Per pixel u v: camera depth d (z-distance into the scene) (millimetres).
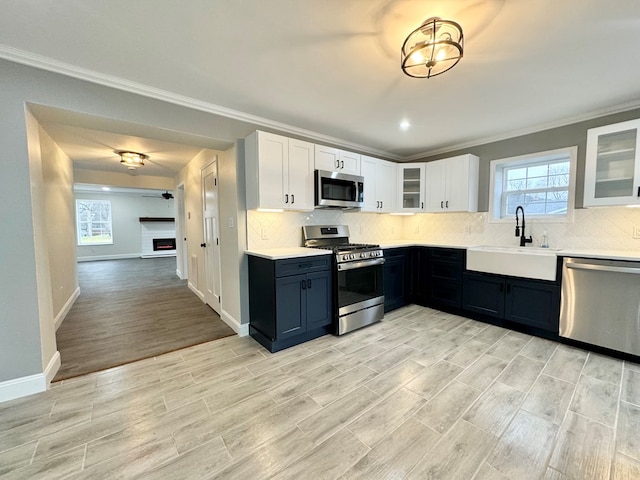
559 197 3129
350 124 3070
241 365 2307
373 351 2529
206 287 4148
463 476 1268
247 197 2869
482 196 3643
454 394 1877
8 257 1814
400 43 1698
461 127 3170
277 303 2492
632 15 1453
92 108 2047
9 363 1841
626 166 2439
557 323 2627
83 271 7273
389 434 1532
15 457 1391
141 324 3301
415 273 3895
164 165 4875
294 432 1556
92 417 1686
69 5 1373
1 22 1485
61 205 3738
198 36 1631
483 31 1583
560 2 1368
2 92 1763
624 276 2266
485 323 3191
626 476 1251
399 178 4043
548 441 1464
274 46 1732
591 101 2512
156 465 1346
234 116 2719
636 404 1740
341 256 2867
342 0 1358
